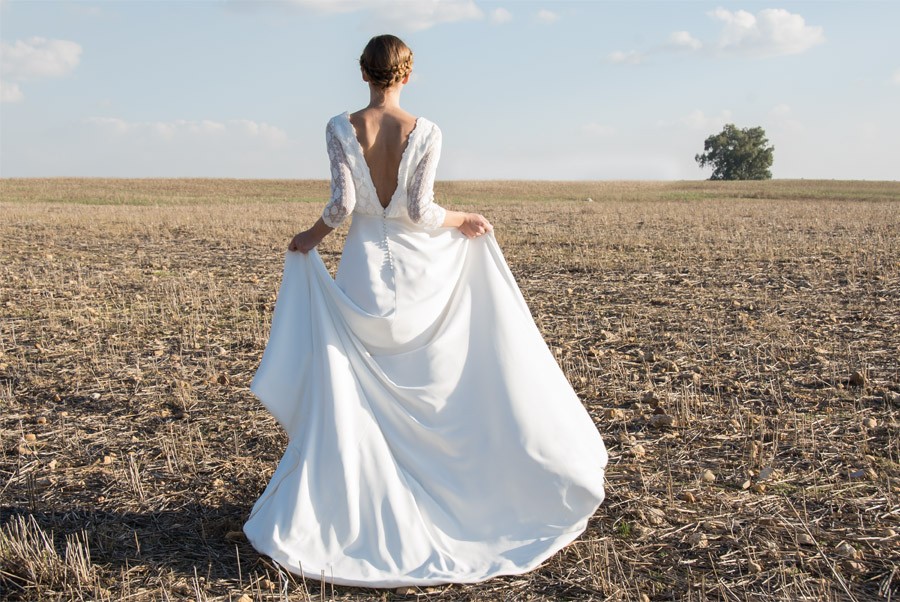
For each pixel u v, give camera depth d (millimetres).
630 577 3152
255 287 11367
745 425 5035
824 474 4230
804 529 3555
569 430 3426
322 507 3240
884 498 3896
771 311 8977
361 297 3404
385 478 3275
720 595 3061
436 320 3490
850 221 23781
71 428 5234
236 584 3188
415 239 3473
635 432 4988
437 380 3414
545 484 3338
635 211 31422
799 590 3053
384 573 3131
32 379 6395
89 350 7410
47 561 3234
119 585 3191
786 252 14977
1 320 8898
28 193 50656
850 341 7324
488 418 3396
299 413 3486
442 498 3393
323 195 54469
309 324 3500
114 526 3754
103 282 11805
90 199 44719
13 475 4410
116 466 4551
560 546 3320
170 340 7879
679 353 7016
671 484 4152
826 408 5320
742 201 43156
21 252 16125
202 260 14891
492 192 59062
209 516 3855
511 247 16469
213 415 5461
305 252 3512
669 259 14297
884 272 11938
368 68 3268
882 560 3297
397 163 3330
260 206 36125
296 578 3172
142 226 22672
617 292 10633
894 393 5605
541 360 3535
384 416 3418
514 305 3551
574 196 52875
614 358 6824
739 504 3883
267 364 3439
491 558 3273
